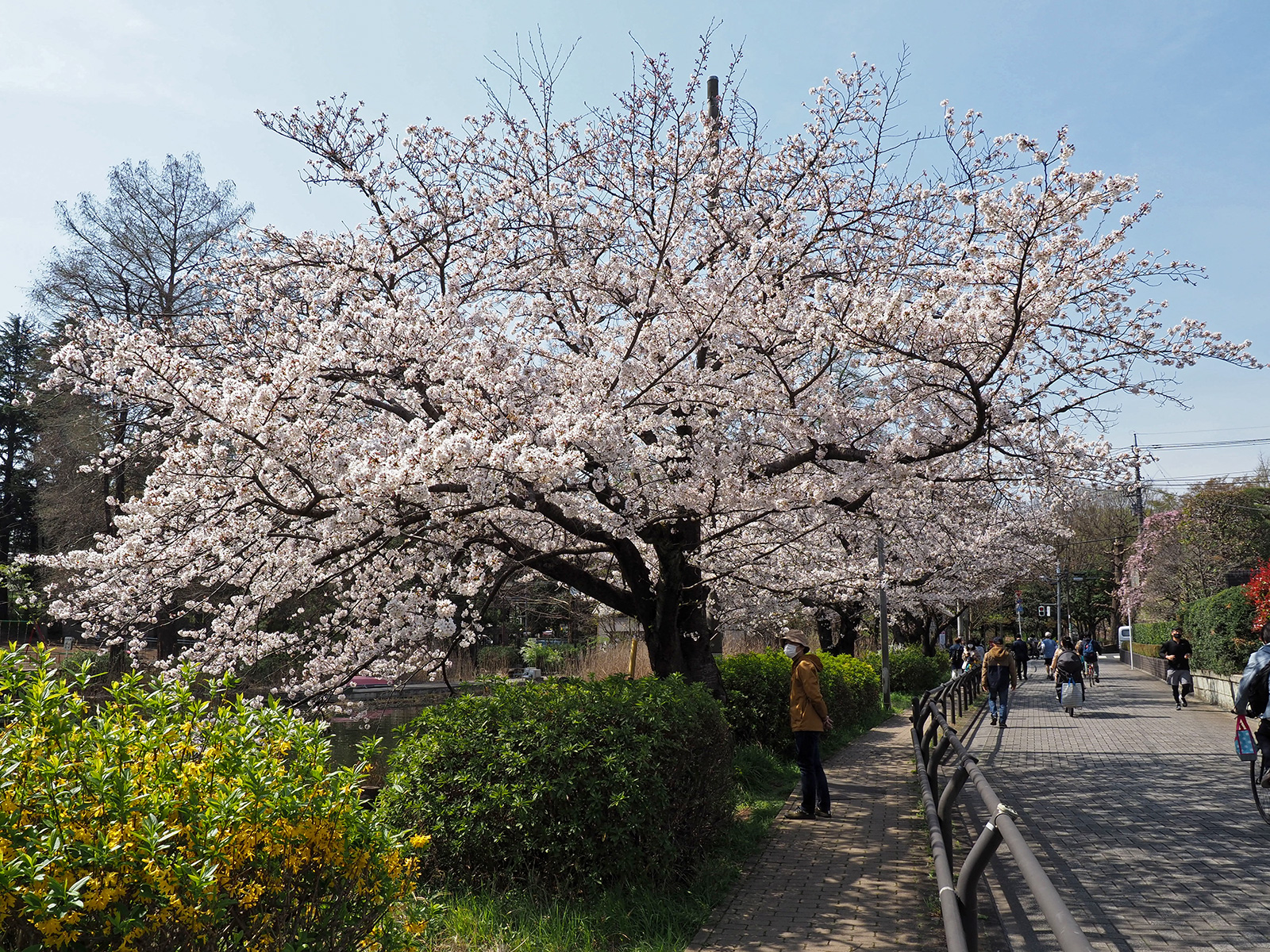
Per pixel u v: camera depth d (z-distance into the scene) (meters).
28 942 2.62
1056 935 1.92
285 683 9.55
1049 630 74.38
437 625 8.64
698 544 10.89
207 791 3.03
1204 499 37.34
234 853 2.94
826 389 9.91
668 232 10.23
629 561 10.45
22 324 46.22
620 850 5.88
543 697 6.58
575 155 11.85
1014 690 31.23
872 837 8.00
